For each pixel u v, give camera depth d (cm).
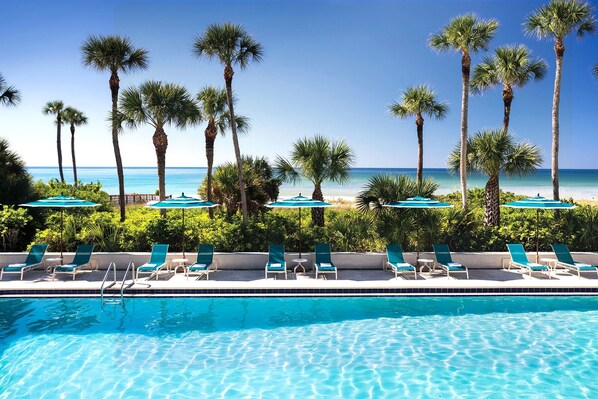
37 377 588
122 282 928
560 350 676
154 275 1083
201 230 1255
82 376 591
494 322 802
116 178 9106
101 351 676
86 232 1221
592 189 5834
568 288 959
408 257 1144
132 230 1237
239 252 1182
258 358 653
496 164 1442
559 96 1484
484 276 1070
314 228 1265
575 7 1416
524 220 1314
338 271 1133
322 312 860
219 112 2052
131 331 761
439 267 1155
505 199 2230
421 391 552
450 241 1221
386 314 848
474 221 1242
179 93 1814
